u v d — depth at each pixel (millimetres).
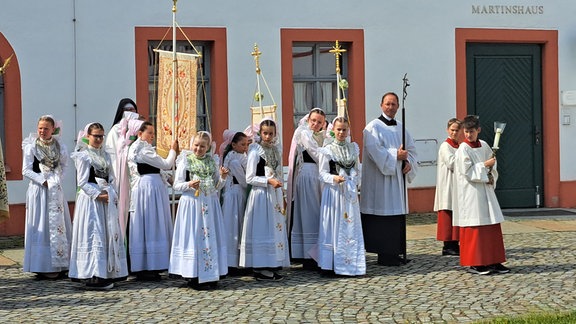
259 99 10344
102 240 8906
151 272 9438
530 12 14734
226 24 13258
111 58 12773
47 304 8195
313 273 9758
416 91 14211
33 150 9586
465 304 7934
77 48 12625
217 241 8945
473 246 9297
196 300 8289
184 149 9500
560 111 14945
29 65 12398
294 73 13828
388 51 14062
